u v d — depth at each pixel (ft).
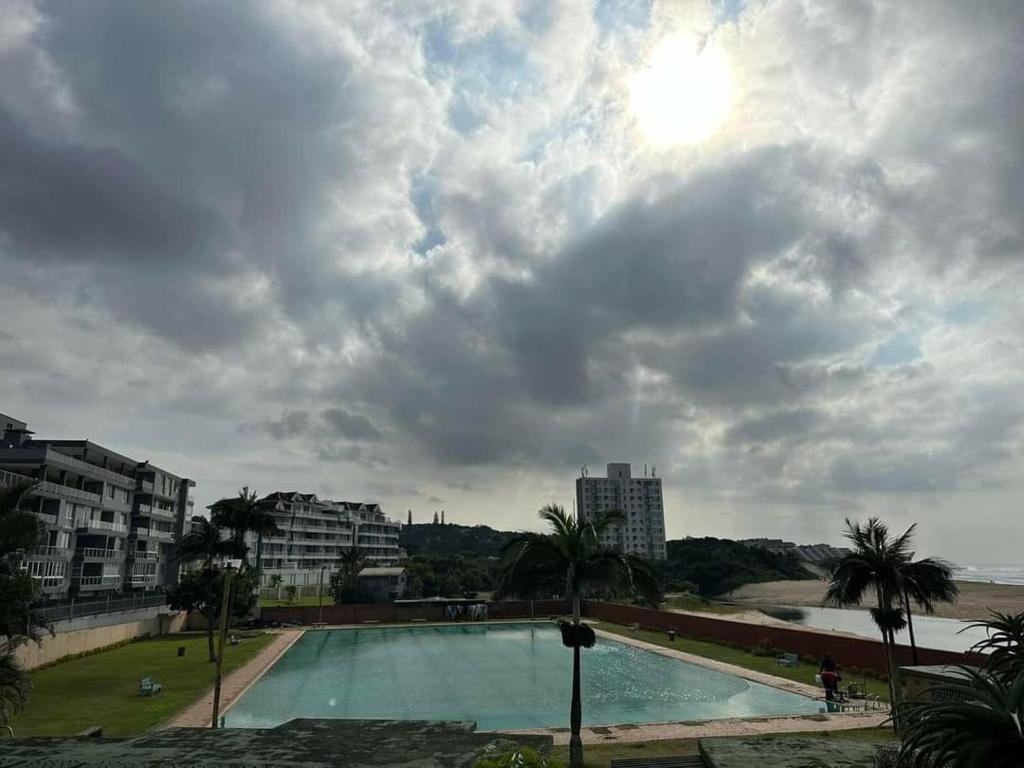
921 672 61.41
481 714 92.99
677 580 412.77
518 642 183.42
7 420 205.36
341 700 103.04
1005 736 20.92
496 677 125.90
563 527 64.85
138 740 35.19
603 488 616.80
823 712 82.53
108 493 221.25
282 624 218.18
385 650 167.43
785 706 88.53
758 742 49.83
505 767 26.45
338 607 229.66
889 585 67.15
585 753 62.13
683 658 133.18
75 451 214.28
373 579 311.06
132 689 97.19
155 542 251.19
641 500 620.08
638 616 195.93
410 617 235.61
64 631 125.49
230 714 84.28
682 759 54.08
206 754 32.40
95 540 212.64
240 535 185.26
